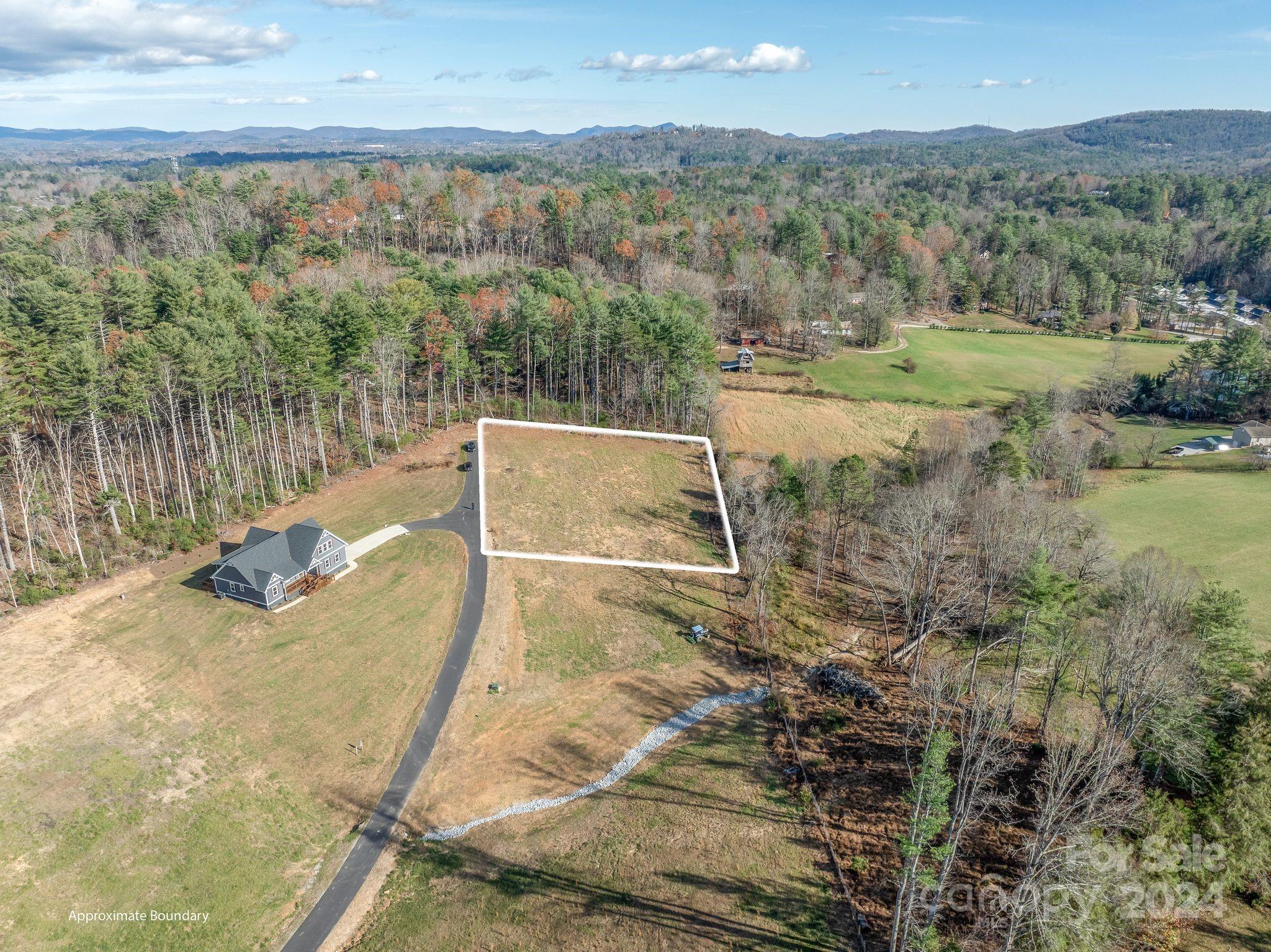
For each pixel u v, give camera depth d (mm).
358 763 45406
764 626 58438
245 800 41938
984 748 33344
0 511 58250
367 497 75125
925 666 52594
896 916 30547
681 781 43688
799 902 35688
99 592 59250
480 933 34938
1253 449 89312
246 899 36812
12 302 73562
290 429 75375
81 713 46125
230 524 69188
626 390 90875
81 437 69438
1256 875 33406
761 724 48531
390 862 39344
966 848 37656
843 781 43250
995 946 32344
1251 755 33688
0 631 53219
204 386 67062
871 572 64562
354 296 76938
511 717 49656
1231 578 60219
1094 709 45938
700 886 36812
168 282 88625
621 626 58781
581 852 39156
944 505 56719
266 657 52875
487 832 40875
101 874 36812
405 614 58500
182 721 46562
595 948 33906
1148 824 33594
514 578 63125
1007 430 82000
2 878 35719
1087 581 52750
